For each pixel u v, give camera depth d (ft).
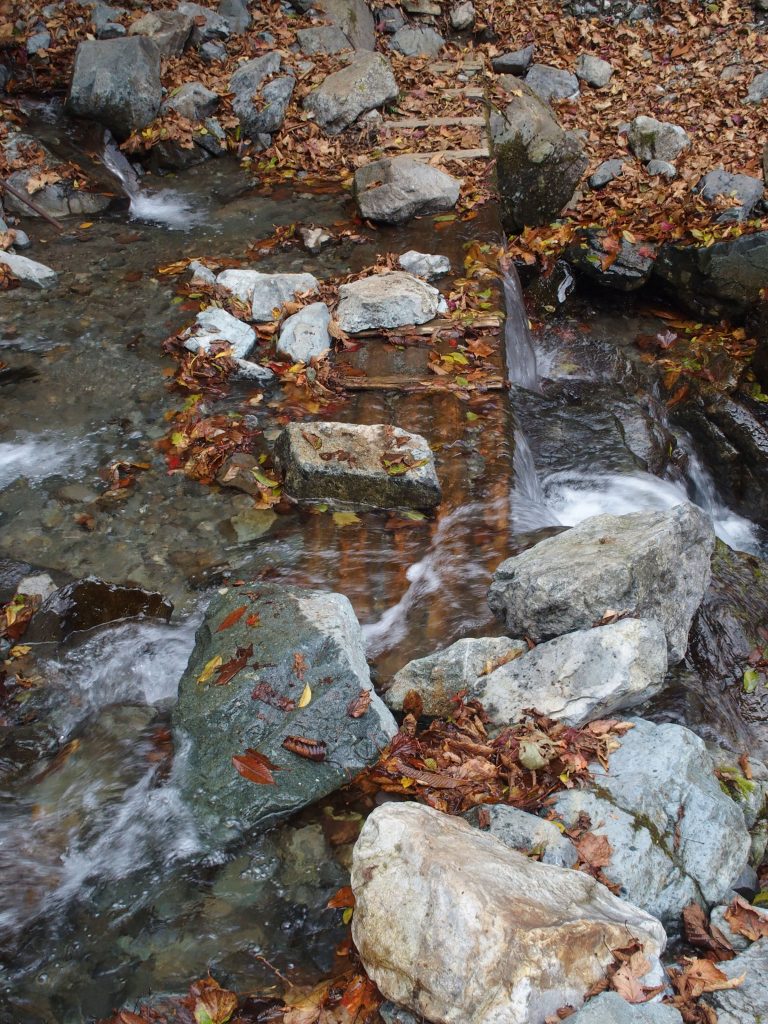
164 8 18.51
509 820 6.16
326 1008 5.48
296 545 9.01
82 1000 5.71
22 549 8.96
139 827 6.59
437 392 10.81
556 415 12.70
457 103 17.47
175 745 6.98
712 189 17.03
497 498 9.44
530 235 16.85
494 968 4.92
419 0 20.88
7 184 13.93
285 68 17.74
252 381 11.09
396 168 14.40
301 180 15.99
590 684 6.90
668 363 14.80
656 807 6.35
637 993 5.10
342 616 7.39
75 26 18.06
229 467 9.77
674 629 7.73
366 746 6.81
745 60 20.20
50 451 10.11
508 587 7.72
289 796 6.57
